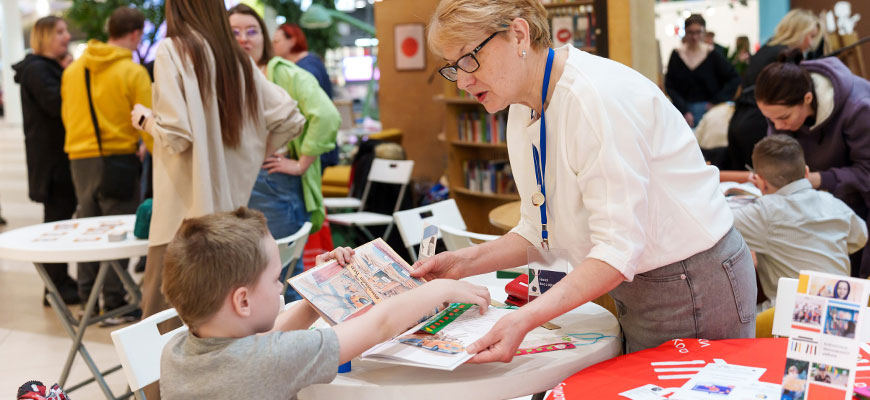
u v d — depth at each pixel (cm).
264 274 161
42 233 379
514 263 212
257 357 152
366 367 181
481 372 172
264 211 379
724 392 152
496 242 213
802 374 131
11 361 427
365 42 1558
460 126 710
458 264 206
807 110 346
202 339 157
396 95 888
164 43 309
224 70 320
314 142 388
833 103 342
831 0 695
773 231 307
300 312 191
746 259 192
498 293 244
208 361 152
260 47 404
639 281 191
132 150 504
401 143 877
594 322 211
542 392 172
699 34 604
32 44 545
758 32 820
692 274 185
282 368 152
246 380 150
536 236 209
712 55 605
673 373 164
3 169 1395
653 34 413
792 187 309
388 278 193
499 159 719
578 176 175
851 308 126
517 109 199
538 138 187
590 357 183
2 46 2441
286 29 588
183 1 314
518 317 165
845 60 462
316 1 1155
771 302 317
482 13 167
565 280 170
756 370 164
